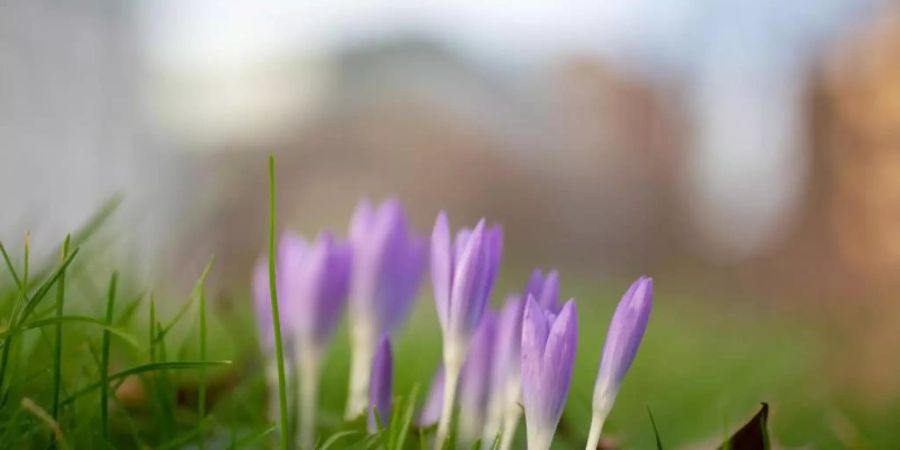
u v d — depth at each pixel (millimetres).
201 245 1471
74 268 880
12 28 2469
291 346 743
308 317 737
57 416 705
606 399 659
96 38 2797
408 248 743
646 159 4668
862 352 1305
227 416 806
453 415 726
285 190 4039
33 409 674
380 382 701
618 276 4582
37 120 2539
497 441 694
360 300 740
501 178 4859
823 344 1341
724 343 1788
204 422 724
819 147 1714
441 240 691
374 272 739
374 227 742
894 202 1456
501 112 4930
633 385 1188
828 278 1585
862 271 1443
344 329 1454
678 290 3730
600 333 2068
